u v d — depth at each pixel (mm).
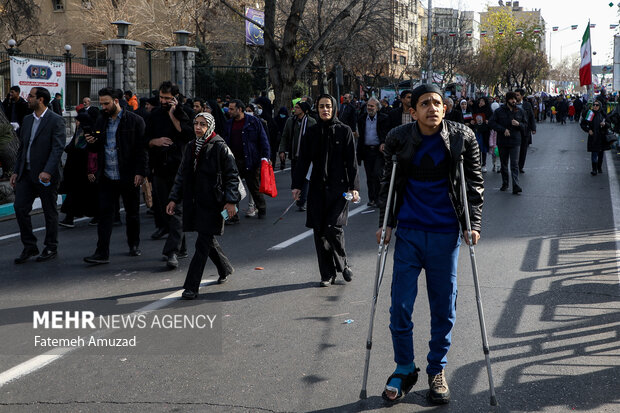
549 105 57531
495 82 71188
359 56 40844
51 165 8016
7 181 13453
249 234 9688
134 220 8383
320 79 37219
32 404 4090
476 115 17453
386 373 4547
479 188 4102
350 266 7664
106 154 7938
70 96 24344
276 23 36125
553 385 4320
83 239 9719
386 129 11211
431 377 4125
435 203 4078
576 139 30312
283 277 7207
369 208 11922
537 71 74938
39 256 8266
